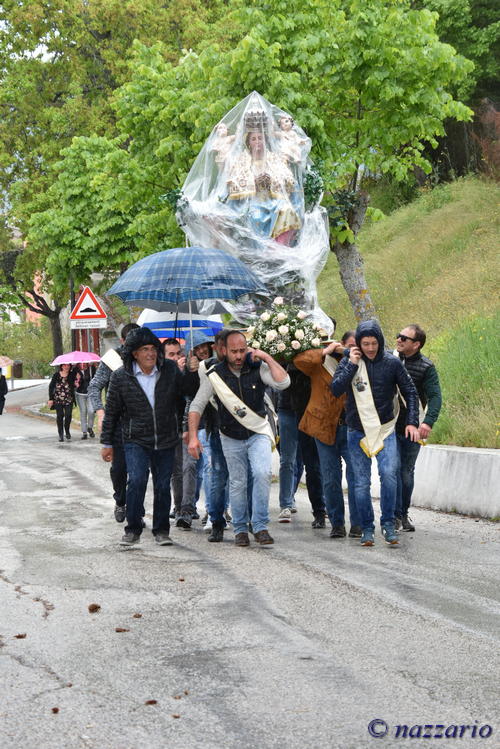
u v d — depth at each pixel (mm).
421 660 5820
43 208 41875
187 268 10773
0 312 55625
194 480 11586
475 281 25609
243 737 4613
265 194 13102
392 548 9734
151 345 10023
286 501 11961
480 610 7023
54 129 41188
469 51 34656
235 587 7875
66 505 13641
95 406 11406
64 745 4543
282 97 18438
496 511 11688
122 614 7027
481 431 13570
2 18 42438
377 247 33188
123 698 5195
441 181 38000
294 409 11242
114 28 40062
